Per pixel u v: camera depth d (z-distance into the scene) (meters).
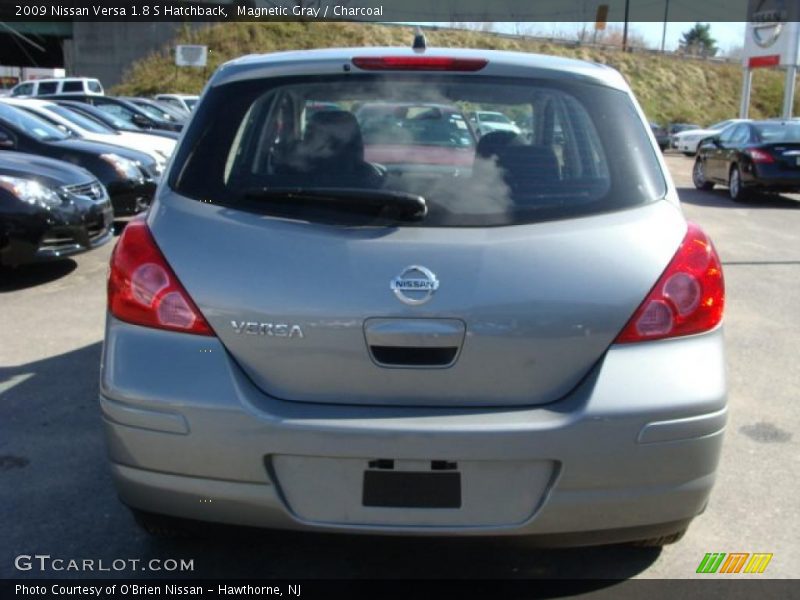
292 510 2.46
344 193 2.55
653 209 2.65
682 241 2.60
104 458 3.90
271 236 2.52
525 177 2.65
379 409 2.44
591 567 3.02
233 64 3.00
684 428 2.45
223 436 2.43
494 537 2.45
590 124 2.79
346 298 2.42
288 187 2.67
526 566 3.01
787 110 34.31
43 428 4.24
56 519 3.32
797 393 5.00
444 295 2.41
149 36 45.47
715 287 2.60
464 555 3.08
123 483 2.59
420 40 3.18
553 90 2.84
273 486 2.45
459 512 2.43
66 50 47.25
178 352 2.49
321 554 3.09
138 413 2.49
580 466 2.40
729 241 10.59
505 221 2.55
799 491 3.69
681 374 2.47
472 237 2.50
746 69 36.34
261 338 2.46
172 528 2.67
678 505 2.52
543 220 2.56
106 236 7.99
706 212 13.66
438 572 2.97
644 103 51.97
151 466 2.52
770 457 4.05
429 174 2.68
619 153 2.74
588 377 2.46
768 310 7.02
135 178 9.96
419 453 2.38
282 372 2.47
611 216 2.60
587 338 2.45
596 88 2.87
